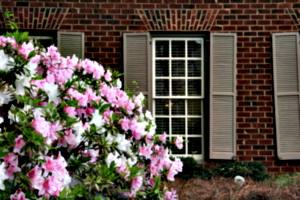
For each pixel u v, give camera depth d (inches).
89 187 97.2
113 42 281.1
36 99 88.4
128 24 281.3
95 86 126.9
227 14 283.1
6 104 92.7
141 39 279.6
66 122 95.7
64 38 275.6
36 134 83.2
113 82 142.7
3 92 89.0
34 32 277.0
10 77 88.1
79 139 102.7
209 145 281.4
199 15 281.9
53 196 91.7
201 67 287.6
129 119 131.0
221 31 283.1
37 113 88.0
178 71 288.4
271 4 284.0
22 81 89.9
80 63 125.3
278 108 282.7
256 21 283.9
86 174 105.7
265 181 252.2
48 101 95.7
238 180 236.4
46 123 85.6
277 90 282.5
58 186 91.1
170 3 281.1
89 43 280.2
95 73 125.5
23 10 274.4
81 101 108.8
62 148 105.0
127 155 123.2
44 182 88.3
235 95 281.9
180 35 284.5
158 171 137.9
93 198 96.5
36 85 96.4
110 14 280.4
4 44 98.6
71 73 117.0
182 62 288.0
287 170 283.3
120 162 108.7
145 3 281.0
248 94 284.4
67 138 101.3
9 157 83.1
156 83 288.7
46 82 99.3
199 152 289.1
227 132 282.5
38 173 86.7
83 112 113.7
